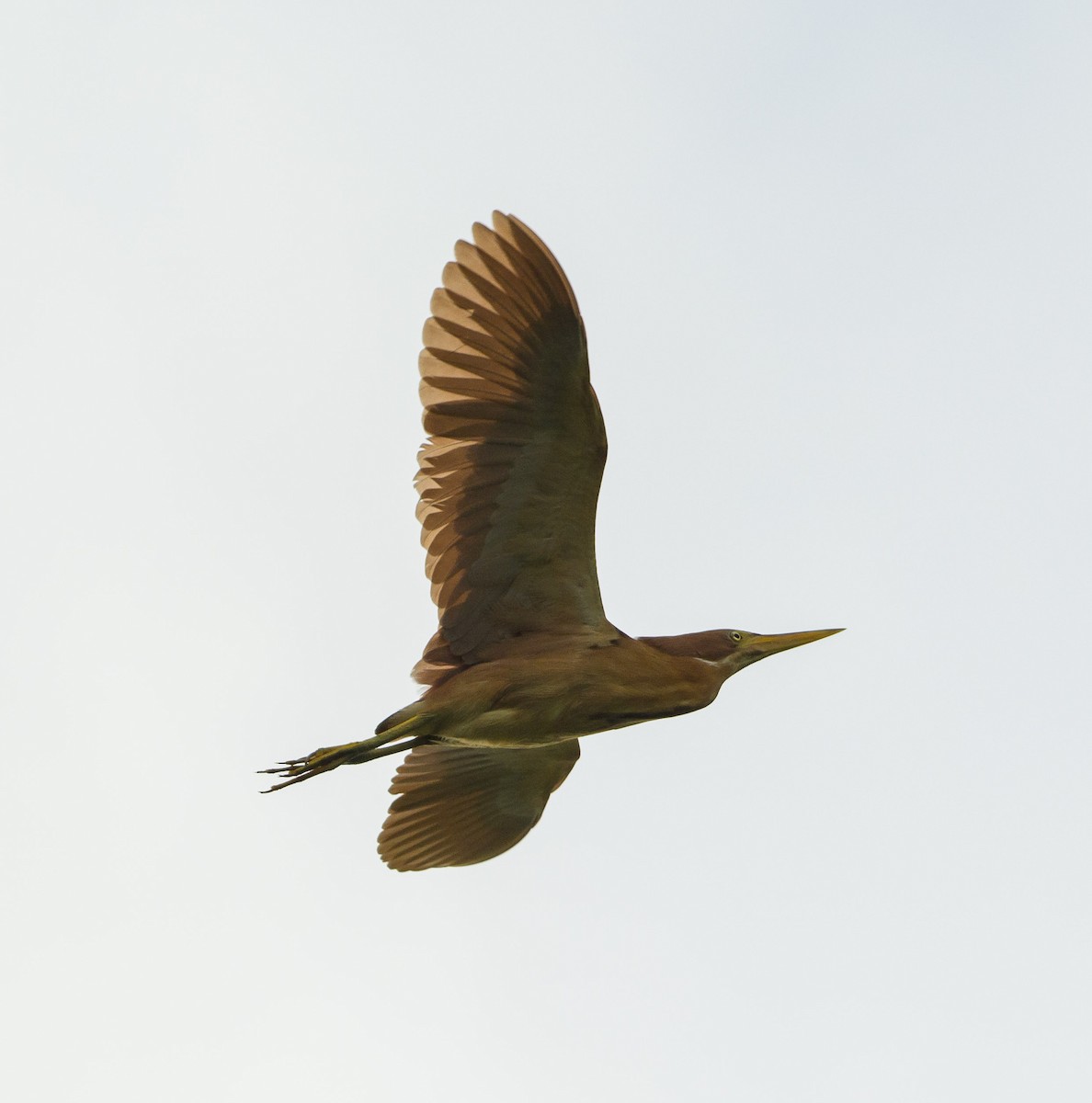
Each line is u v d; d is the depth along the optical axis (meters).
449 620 14.17
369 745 13.96
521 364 12.96
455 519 13.75
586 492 13.57
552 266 12.40
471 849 17.19
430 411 13.16
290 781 13.79
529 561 14.00
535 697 14.15
